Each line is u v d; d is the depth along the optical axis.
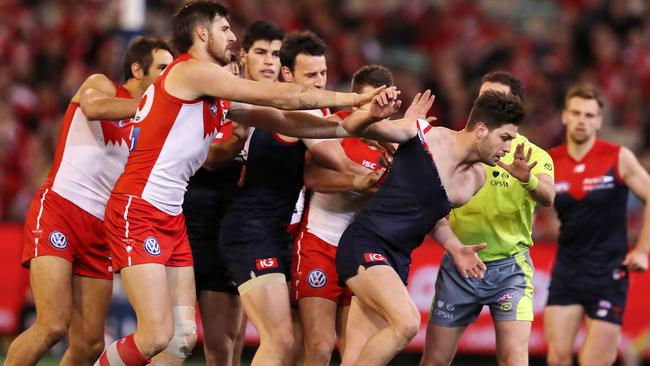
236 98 23.22
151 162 23.83
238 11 63.88
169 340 23.75
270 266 26.39
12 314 43.25
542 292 41.91
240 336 30.14
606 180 32.78
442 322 27.77
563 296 33.22
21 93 58.06
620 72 63.62
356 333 25.64
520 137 27.88
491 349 42.12
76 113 27.17
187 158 24.11
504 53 63.00
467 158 24.92
